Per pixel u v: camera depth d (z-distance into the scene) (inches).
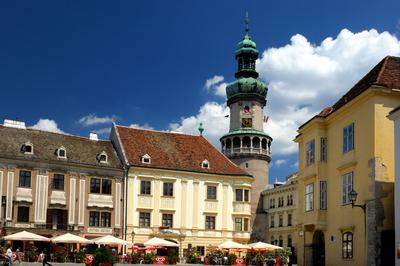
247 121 4055.1
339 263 1307.8
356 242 1232.2
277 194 4165.8
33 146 2598.4
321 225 1391.5
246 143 4010.8
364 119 1233.4
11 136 2603.3
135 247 2469.2
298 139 1577.3
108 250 1305.4
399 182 1099.3
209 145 3159.5
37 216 2497.5
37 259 2284.7
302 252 1483.8
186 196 2847.0
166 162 2876.5
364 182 1210.0
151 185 2783.0
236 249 2687.0
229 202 2933.1
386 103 1195.9
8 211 2437.3
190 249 2790.4
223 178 2942.9
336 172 1359.5
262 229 4104.3
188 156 2989.7
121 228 2679.6
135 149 2878.9
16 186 2474.2
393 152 1181.7
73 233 2551.7
